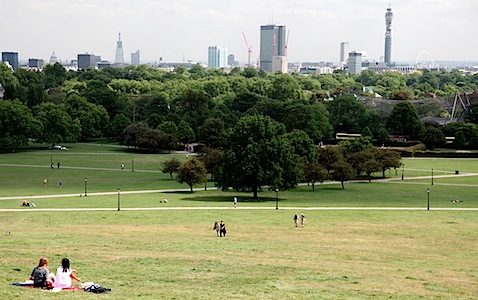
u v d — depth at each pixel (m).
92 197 124.69
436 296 46.78
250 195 133.12
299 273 54.22
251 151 127.25
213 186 148.25
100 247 66.31
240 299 42.06
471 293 48.62
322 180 144.75
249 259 61.38
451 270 59.88
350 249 71.56
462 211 109.44
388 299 44.81
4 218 94.75
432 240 79.94
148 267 54.38
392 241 78.62
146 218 96.00
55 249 63.41
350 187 149.75
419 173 177.12
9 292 39.41
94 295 40.22
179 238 76.56
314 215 101.88
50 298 38.47
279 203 119.00
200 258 60.78
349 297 44.59
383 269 58.62
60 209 106.25
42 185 144.25
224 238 77.88
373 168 160.62
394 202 122.88
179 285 46.53
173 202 117.44
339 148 183.00
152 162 194.50
